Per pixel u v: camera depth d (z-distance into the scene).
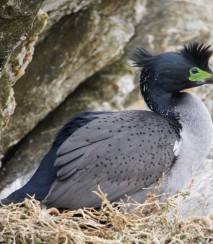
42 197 13.41
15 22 12.23
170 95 14.68
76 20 16.84
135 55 14.91
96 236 12.13
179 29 19.23
